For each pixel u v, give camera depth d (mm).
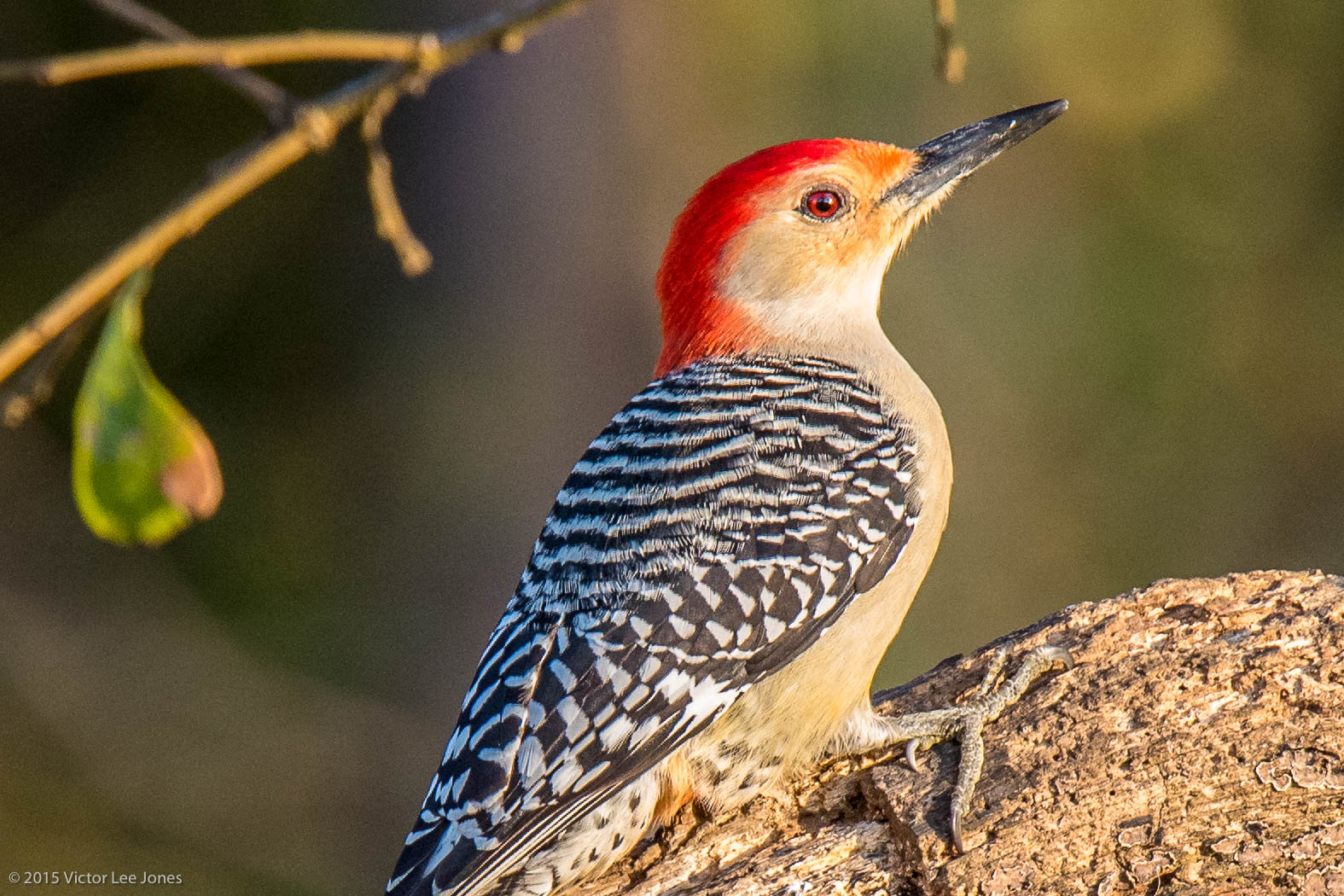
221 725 14773
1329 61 16828
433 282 14523
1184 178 16812
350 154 15531
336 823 14633
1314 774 6387
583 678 6715
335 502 15477
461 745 6719
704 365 8414
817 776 7105
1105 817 6492
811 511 7258
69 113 15977
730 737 6953
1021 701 6949
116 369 6125
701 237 8719
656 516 7199
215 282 15922
